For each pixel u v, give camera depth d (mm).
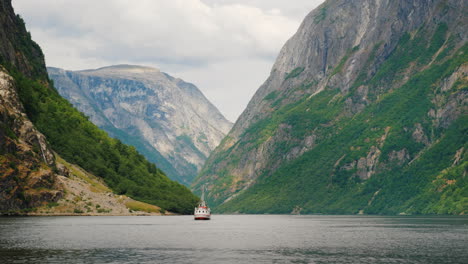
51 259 98688
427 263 98625
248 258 104250
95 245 120812
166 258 102562
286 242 137625
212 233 167875
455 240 143250
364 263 98625
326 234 170250
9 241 124500
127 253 108625
